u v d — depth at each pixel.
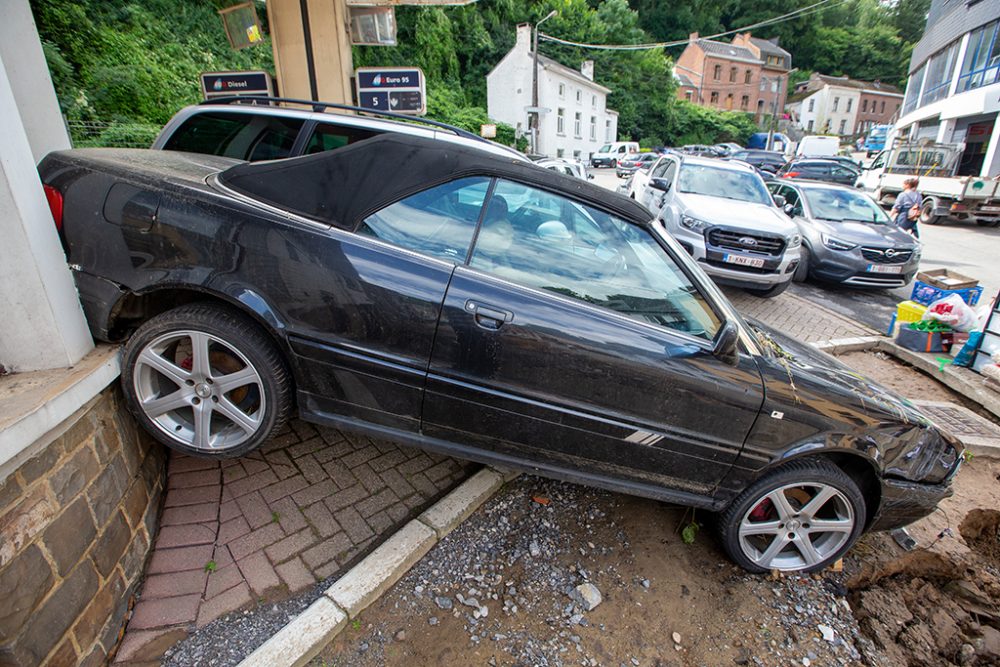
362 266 2.26
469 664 2.14
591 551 2.79
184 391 2.34
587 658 2.24
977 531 3.47
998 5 18.44
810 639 2.50
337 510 2.74
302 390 2.39
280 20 7.02
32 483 1.68
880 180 18.30
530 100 31.84
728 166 8.58
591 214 2.52
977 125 18.92
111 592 2.00
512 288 2.32
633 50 46.00
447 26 29.28
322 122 4.29
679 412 2.41
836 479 2.59
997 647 2.64
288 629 2.06
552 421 2.41
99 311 2.28
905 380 5.42
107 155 2.54
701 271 2.70
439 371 2.33
